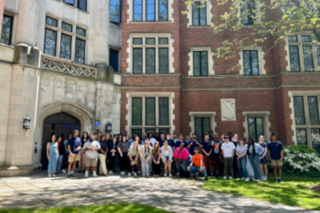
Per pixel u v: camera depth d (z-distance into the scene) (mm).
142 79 11977
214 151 8367
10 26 8898
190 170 7824
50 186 6215
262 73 12664
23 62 8516
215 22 13055
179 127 11602
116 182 6934
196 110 12352
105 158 8750
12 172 7941
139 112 11898
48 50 10000
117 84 11750
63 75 9852
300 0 8586
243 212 4117
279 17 12125
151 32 12250
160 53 12367
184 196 5273
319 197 5359
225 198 5137
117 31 12812
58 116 10242
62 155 8727
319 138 11711
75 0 11117
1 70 8227
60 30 10367
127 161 9078
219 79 12594
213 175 8320
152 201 4770
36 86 8859
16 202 4562
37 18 9383
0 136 8023
